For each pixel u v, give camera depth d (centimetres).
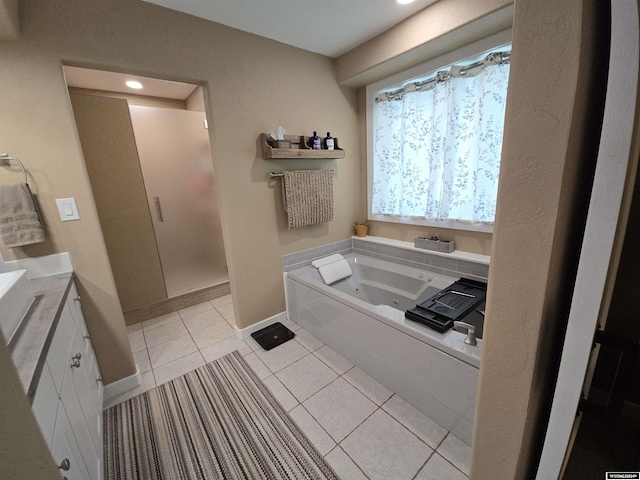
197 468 137
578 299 50
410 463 135
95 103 243
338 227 294
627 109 40
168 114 280
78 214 160
